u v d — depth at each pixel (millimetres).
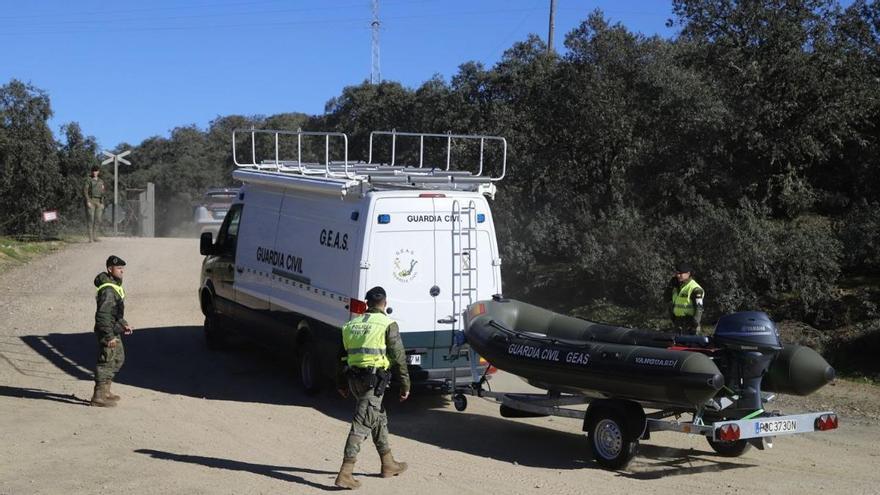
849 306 14062
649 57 19500
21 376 12188
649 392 7984
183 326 16438
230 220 13844
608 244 17062
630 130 19359
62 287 19422
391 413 10703
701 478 8008
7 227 28500
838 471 8297
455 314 10531
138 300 18562
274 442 9102
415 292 10359
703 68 17281
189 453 8578
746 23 16406
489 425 10148
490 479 7883
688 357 7828
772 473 8219
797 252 14594
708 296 15141
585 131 19703
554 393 9289
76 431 9320
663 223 16484
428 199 10500
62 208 30281
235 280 13383
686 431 7961
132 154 62781
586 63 19828
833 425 8297
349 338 7703
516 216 20000
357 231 10336
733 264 14977
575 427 10125
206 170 55281
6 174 28234
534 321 10398
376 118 31438
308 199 11570
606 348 8430
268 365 13328
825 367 8352
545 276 18375
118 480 7617
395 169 11992
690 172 17281
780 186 17797
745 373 8258
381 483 7691
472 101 25125
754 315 8234
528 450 9039
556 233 19094
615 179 19234
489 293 10797
